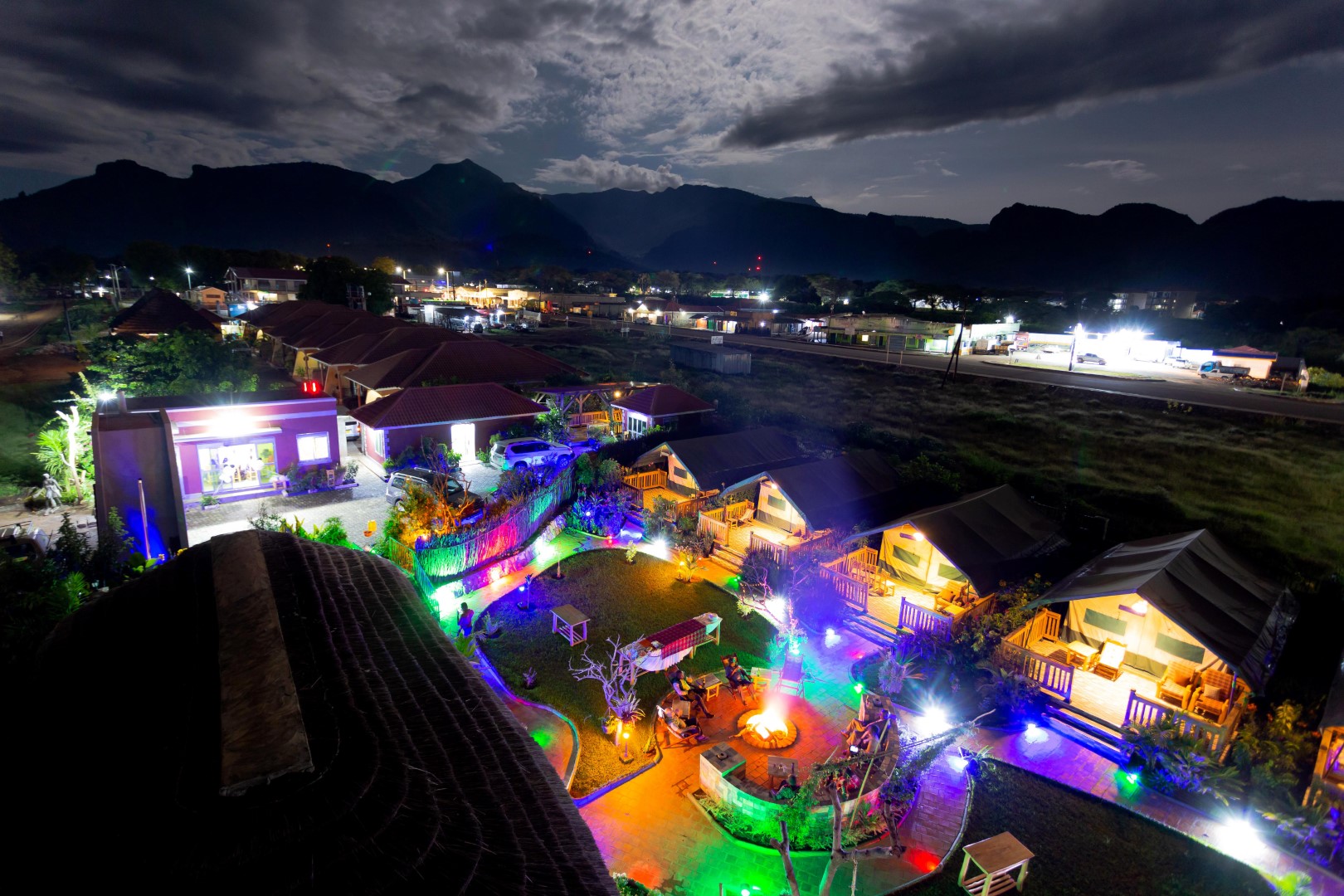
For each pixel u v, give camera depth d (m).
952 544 20.16
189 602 9.57
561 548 25.41
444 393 37.09
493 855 5.76
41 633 14.04
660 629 19.31
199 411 28.84
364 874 5.07
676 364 74.12
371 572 12.26
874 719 13.59
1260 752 12.95
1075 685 15.85
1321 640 18.02
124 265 138.12
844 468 27.25
